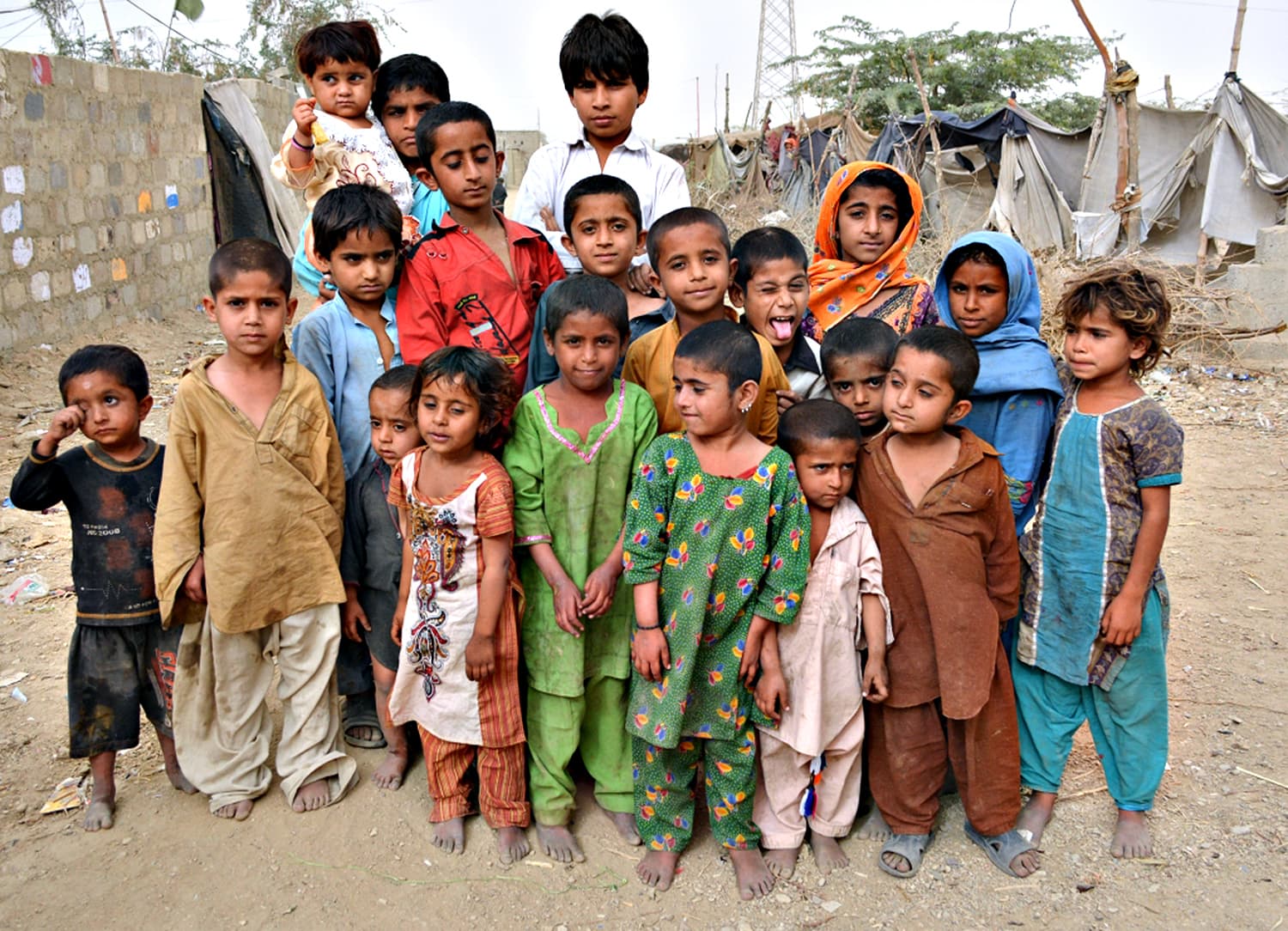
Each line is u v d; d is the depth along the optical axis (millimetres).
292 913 2396
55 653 3730
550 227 3639
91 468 2643
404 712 2623
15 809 2791
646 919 2402
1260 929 2334
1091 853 2619
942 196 14031
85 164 9016
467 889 2486
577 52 3418
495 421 2479
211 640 2641
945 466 2471
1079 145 14070
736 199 19094
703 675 2459
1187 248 12367
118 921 2361
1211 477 5867
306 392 2670
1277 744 3094
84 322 9031
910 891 2498
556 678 2578
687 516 2412
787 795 2592
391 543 2812
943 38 28938
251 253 2512
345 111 3775
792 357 2906
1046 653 2623
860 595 2561
